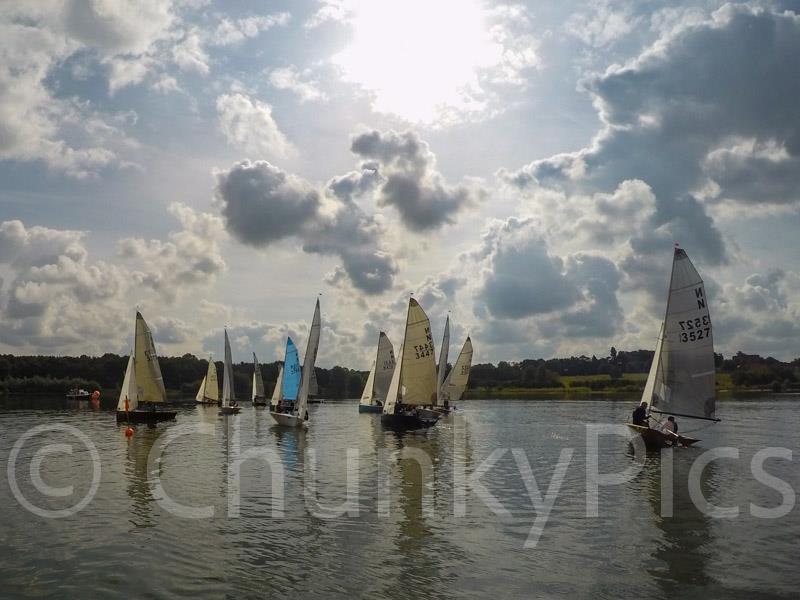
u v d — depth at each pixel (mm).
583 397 148375
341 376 158500
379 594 14141
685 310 38812
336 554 16781
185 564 15992
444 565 15992
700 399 38500
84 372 150250
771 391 152875
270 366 155625
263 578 15070
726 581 14930
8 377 138125
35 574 15328
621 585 14695
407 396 54312
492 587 14562
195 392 149375
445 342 78188
